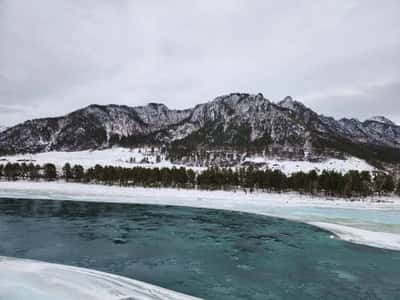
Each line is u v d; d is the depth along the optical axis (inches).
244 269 877.8
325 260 976.9
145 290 631.8
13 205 2194.9
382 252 1085.8
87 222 1599.4
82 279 649.0
